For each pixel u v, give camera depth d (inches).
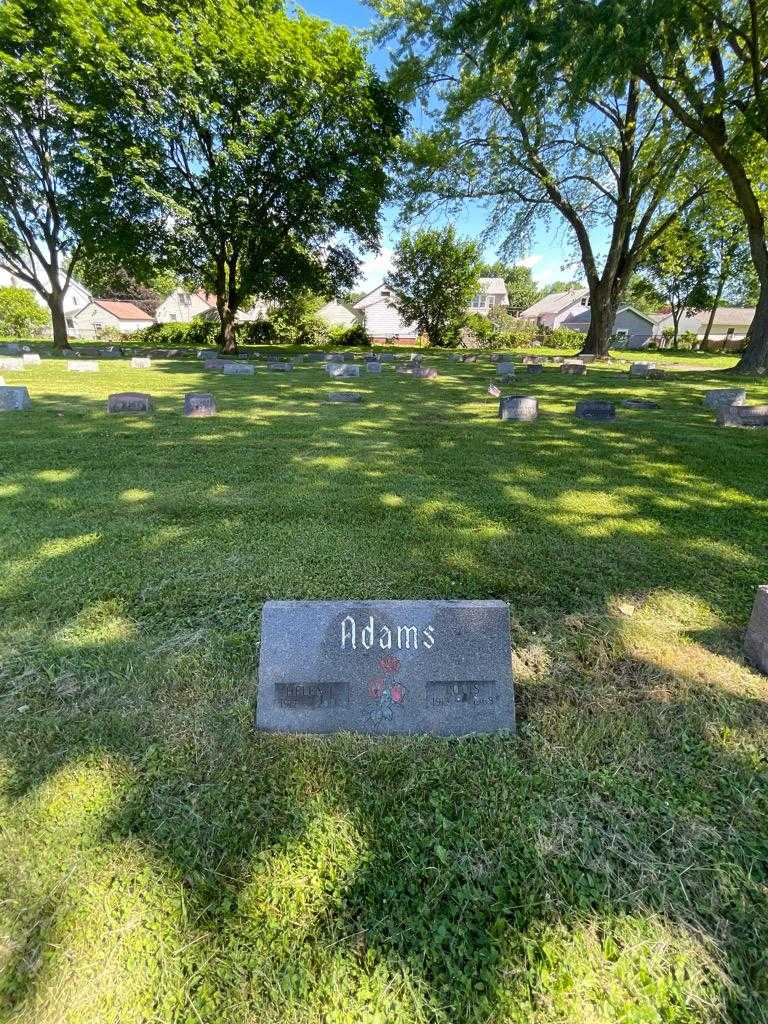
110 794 61.1
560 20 380.2
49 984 43.8
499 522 148.6
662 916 50.1
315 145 727.7
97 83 609.3
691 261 1422.2
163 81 627.2
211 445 233.6
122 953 46.1
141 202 705.6
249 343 1342.3
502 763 66.8
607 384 512.1
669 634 96.3
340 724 71.2
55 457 208.1
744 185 570.6
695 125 551.8
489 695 72.4
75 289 2160.4
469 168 794.8
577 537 139.2
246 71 649.0
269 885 52.0
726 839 57.8
